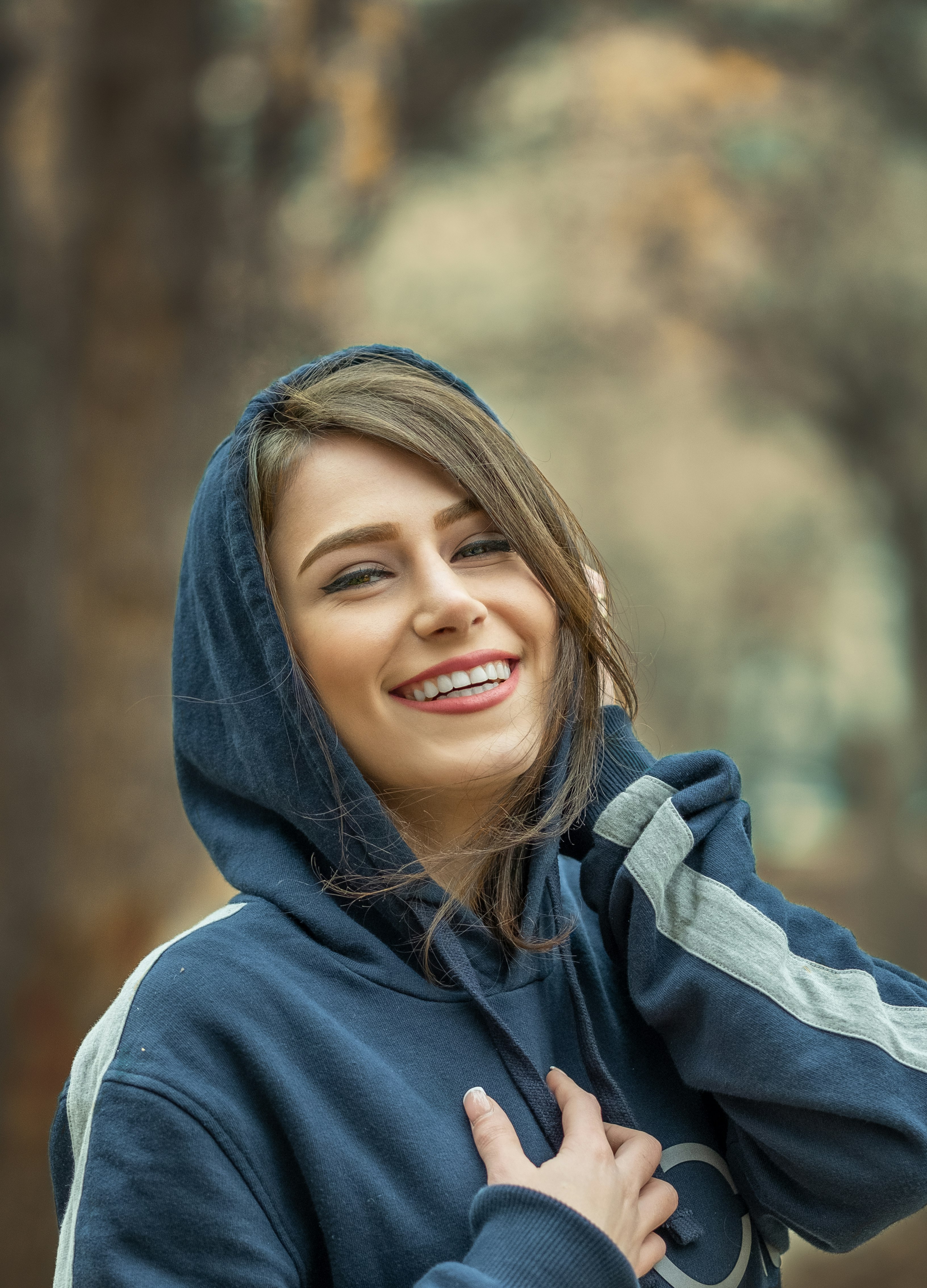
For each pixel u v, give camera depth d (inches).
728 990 68.9
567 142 548.1
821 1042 67.3
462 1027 69.2
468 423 72.2
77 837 226.4
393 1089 65.0
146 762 229.6
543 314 670.5
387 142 304.7
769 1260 74.4
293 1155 63.1
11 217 231.5
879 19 518.0
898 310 619.8
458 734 70.1
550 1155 66.8
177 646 78.2
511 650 71.8
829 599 1044.5
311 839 70.8
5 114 232.2
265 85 251.8
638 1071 74.4
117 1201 60.3
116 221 234.1
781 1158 68.7
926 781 732.0
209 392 239.3
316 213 283.4
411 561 70.2
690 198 583.2
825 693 1080.8
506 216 613.6
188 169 238.8
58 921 223.3
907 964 559.5
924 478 664.4
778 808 963.3
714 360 697.6
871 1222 67.3
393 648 69.4
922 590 705.6
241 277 245.4
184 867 232.1
